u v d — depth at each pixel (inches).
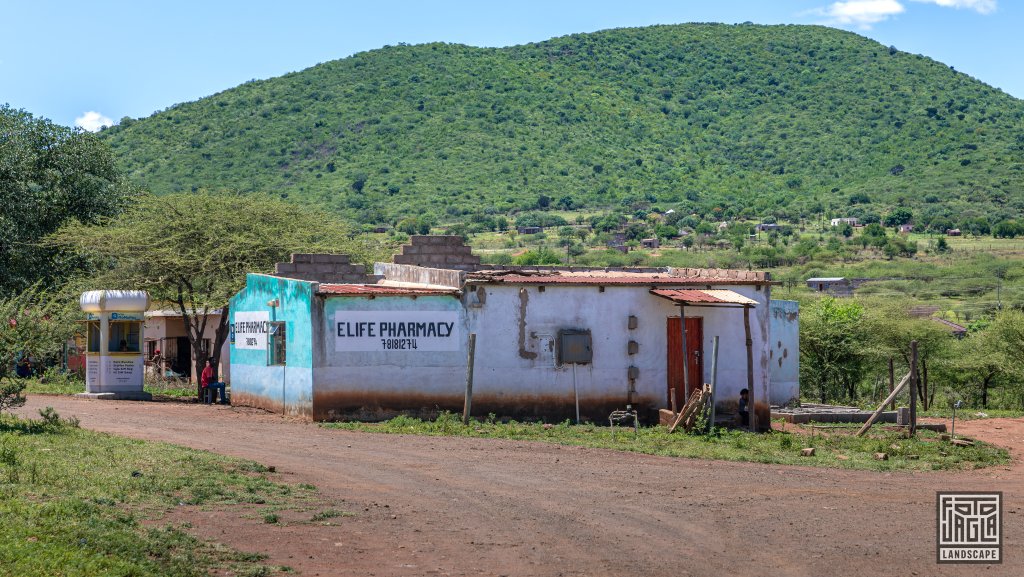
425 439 788.0
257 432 798.5
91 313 1145.4
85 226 1596.9
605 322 960.9
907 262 5231.3
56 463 543.2
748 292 993.5
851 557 442.0
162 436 737.6
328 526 459.8
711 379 919.7
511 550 430.6
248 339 1050.7
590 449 761.6
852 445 834.2
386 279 1128.8
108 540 395.2
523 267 1237.1
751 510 539.5
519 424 904.3
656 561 421.4
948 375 1863.9
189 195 1478.8
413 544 434.3
